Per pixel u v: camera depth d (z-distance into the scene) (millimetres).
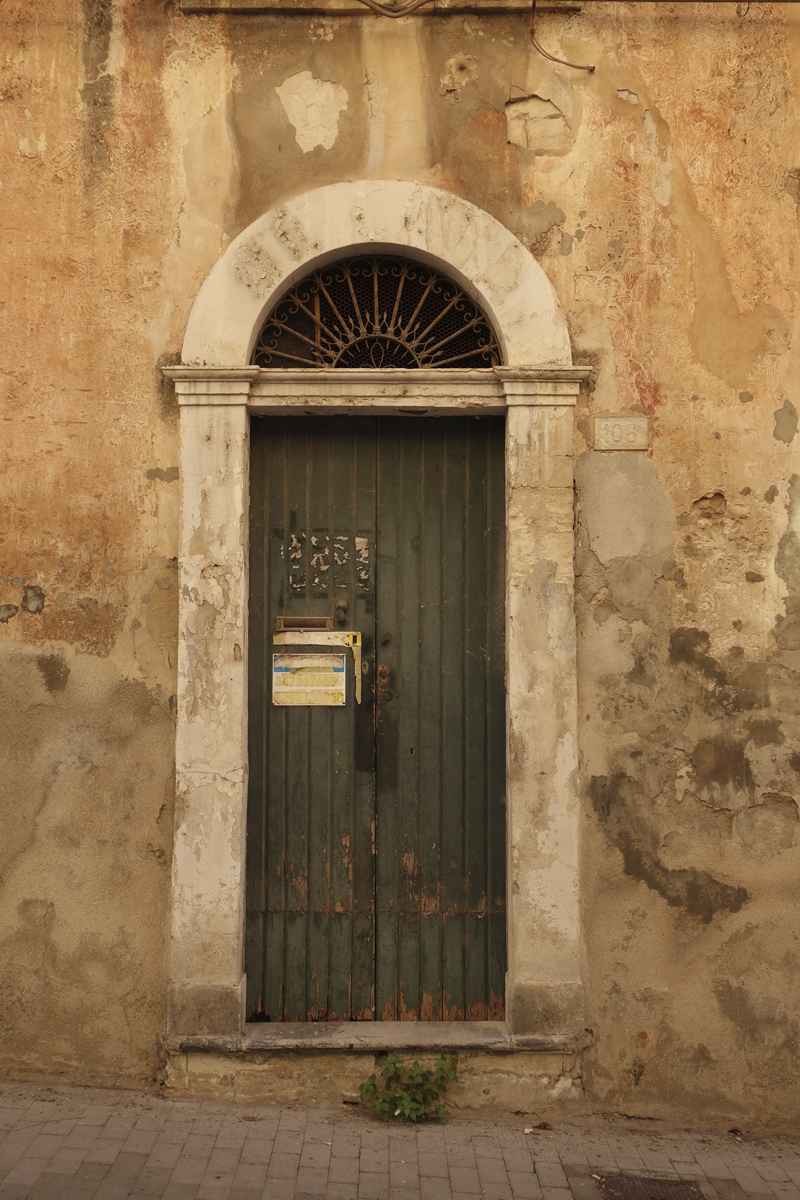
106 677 3885
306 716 4078
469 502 4117
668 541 3924
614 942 3826
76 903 3826
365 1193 3145
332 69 3990
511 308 3932
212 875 3775
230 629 3844
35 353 3934
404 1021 4004
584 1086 3770
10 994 3801
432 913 4055
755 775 3877
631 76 4016
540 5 3965
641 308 3965
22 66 3979
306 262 3934
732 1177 3369
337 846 4062
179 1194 3074
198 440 3879
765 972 3824
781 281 3984
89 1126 3459
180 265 3943
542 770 3836
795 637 3916
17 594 3898
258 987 4008
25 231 3951
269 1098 3738
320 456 4125
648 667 3896
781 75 4023
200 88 3973
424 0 3943
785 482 3949
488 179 3977
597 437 3932
